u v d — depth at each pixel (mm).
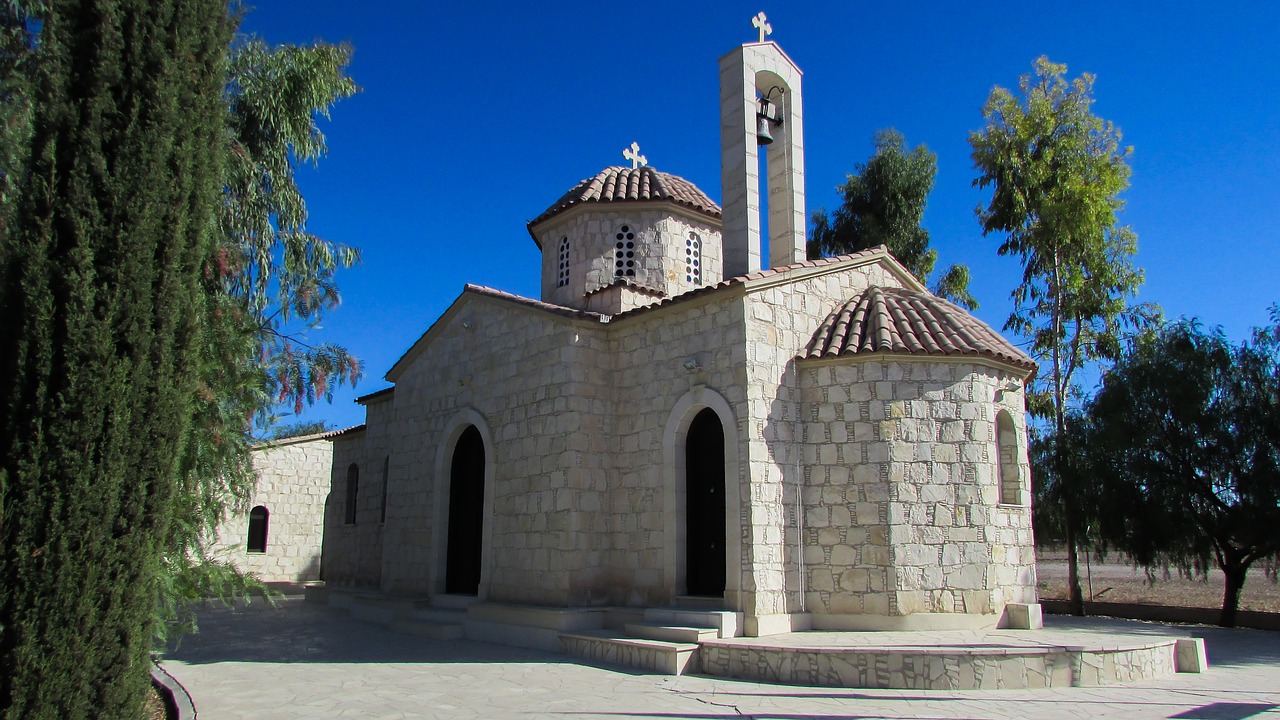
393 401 21703
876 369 14414
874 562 13758
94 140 7477
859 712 9547
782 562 13883
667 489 14977
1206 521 21109
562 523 15492
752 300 14508
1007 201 26281
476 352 18859
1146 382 21469
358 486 24953
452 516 19188
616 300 17984
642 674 12086
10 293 7062
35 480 6789
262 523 31391
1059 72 25984
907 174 32062
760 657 11719
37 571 6719
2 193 8602
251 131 14297
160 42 8023
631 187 20719
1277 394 20281
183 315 7969
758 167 17016
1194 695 10539
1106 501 21781
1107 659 11445
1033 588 14875
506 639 15422
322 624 18719
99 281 7332
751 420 13930
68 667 6781
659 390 15586
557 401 16141
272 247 14531
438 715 9453
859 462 14195
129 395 7344
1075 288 25406
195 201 8172
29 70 10297
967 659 11008
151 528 7449
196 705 10039
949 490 14109
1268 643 16797
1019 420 15547
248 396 11305
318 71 14781
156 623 9383
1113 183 24938
